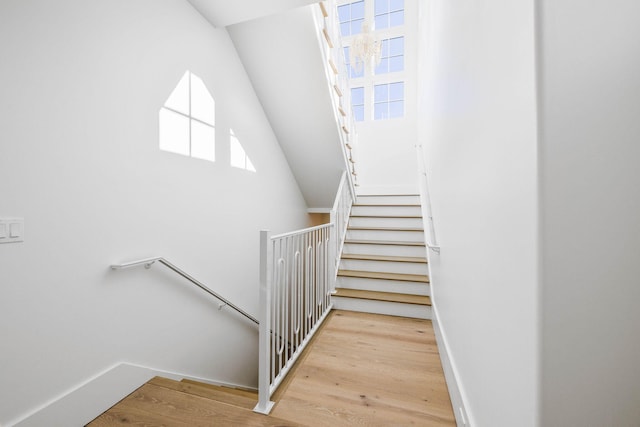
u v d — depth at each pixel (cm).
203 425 132
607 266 60
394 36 510
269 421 135
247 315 262
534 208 62
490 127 91
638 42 58
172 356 188
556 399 61
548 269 61
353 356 195
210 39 226
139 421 135
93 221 141
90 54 139
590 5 59
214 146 231
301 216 420
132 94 161
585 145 60
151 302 173
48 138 123
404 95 511
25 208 116
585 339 60
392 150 517
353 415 141
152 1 174
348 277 291
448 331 166
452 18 159
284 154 361
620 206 59
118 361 152
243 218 273
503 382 80
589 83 59
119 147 153
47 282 123
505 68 78
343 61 375
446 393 158
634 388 59
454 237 151
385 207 373
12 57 112
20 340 114
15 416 113
